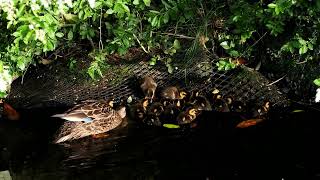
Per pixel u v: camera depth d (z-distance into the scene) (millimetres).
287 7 1740
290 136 1789
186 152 1721
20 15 1581
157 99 2170
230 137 1819
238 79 2188
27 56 2154
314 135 1779
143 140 1847
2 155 1766
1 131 1971
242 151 1704
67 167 1650
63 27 2207
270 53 2242
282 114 1977
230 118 1986
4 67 2184
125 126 1999
